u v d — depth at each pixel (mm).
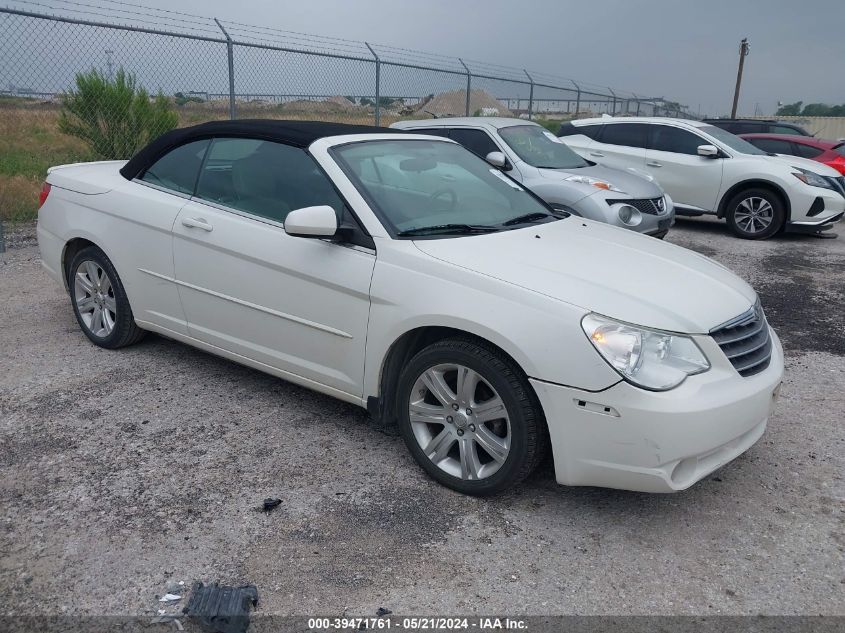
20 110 10023
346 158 3914
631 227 7832
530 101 17391
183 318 4438
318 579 2803
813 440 4066
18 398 4266
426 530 3137
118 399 4301
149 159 4676
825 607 2723
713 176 10781
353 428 4055
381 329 3484
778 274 8352
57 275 5195
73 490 3342
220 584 2748
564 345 3002
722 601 2744
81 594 2682
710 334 3127
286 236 3822
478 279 3250
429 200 3961
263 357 4078
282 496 3357
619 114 22812
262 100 10375
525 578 2848
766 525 3240
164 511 3205
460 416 3346
